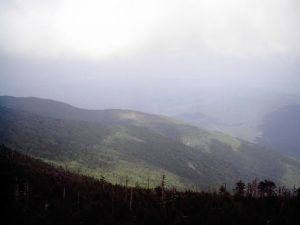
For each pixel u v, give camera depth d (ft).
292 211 419.74
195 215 419.13
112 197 467.11
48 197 451.94
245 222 398.21
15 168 542.98
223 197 483.10
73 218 406.00
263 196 485.15
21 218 384.88
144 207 446.19
